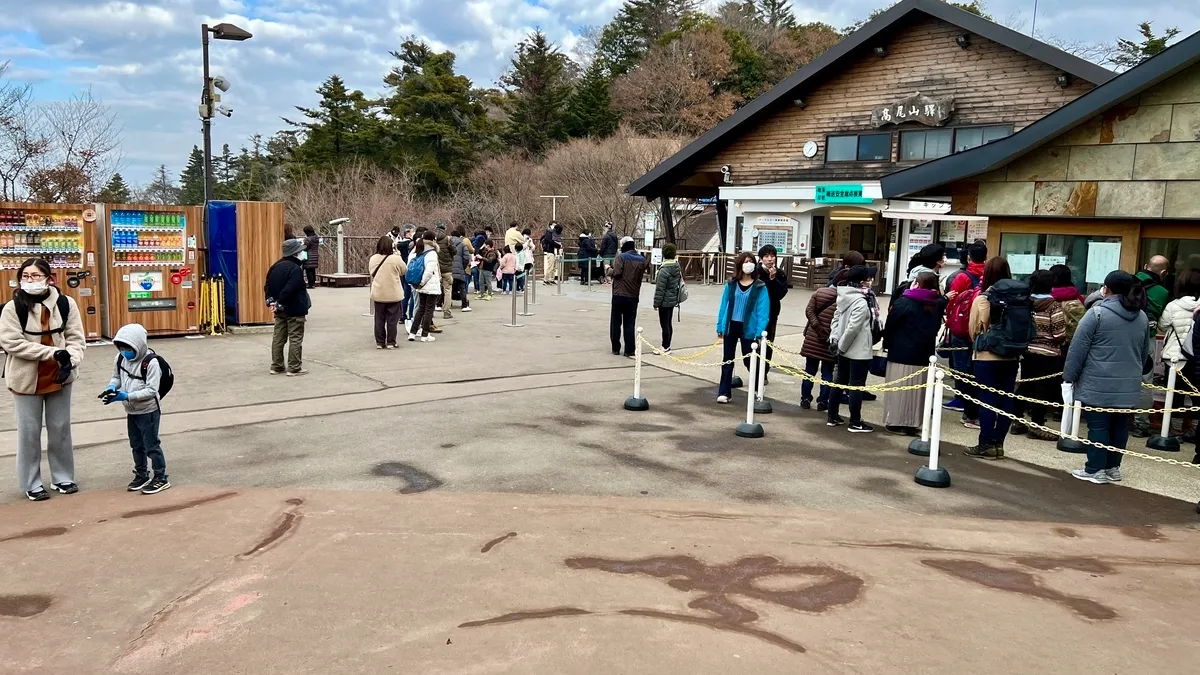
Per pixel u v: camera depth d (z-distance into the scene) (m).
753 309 8.95
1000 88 19.56
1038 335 7.74
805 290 22.75
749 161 24.23
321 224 35.84
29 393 5.64
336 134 45.03
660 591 4.38
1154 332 8.22
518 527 5.29
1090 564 4.98
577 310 17.84
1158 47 34.31
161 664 3.62
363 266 26.61
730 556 4.90
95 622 4.01
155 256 12.66
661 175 24.36
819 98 22.72
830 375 9.11
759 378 8.86
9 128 22.56
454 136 45.81
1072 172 8.73
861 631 3.99
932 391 7.30
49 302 5.73
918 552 5.08
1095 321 6.42
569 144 43.12
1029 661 3.74
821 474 6.68
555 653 3.70
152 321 12.66
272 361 10.23
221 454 6.91
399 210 37.78
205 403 8.70
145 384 5.82
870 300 8.06
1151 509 6.07
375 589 4.36
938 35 20.45
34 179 22.83
